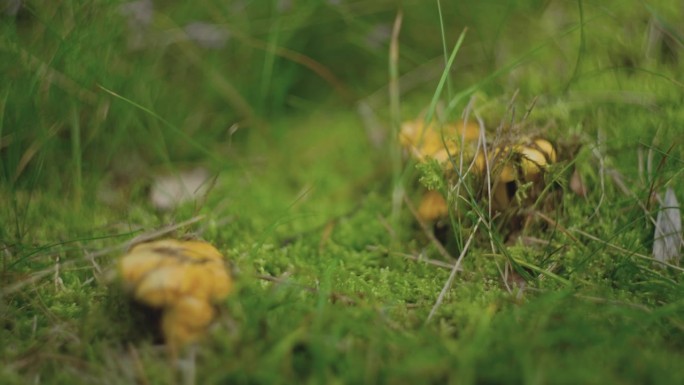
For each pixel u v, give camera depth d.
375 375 0.48
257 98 0.73
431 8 0.75
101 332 0.51
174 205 0.63
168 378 0.48
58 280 0.55
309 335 0.49
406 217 0.62
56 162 0.64
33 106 0.61
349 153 0.70
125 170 0.66
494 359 0.48
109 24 0.64
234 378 0.48
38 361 0.50
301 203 0.65
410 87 0.74
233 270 0.51
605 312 0.52
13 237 0.59
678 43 0.65
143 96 0.66
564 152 0.60
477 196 0.58
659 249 0.57
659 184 0.58
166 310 0.49
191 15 0.71
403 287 0.55
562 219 0.59
